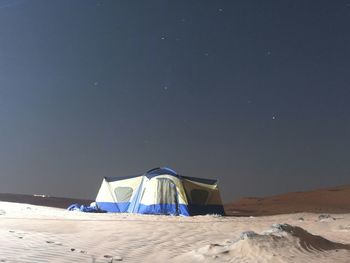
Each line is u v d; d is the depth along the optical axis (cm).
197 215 2056
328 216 1952
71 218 1594
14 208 1892
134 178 2253
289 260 857
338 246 1051
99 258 872
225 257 902
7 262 748
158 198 2102
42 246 941
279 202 4272
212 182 2250
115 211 2188
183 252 983
